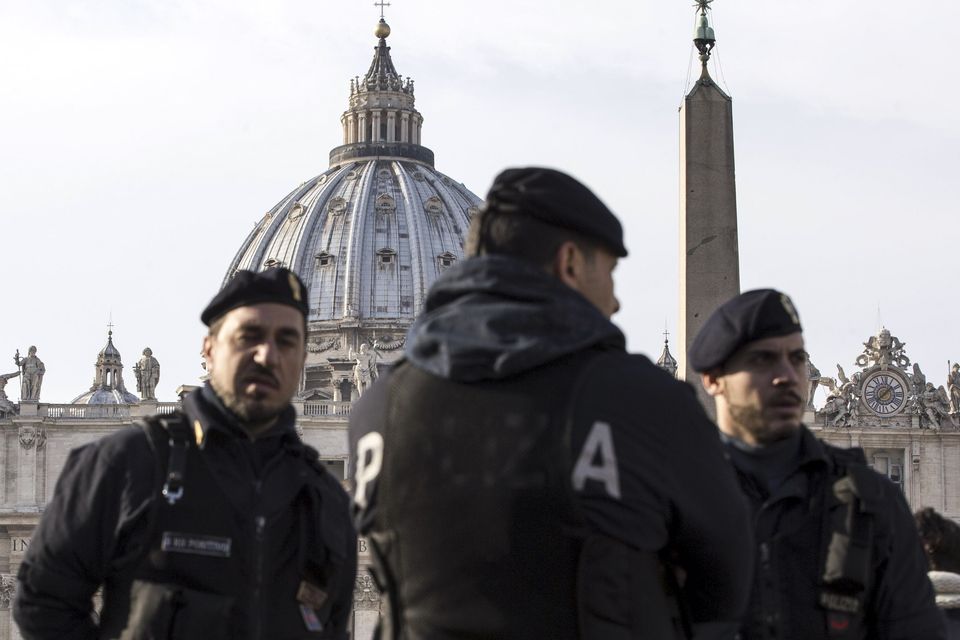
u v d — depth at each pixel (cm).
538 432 712
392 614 741
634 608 707
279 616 1041
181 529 1027
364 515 757
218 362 1069
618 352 746
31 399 12950
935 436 12694
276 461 1066
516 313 741
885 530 930
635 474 708
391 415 749
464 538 712
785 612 923
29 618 1043
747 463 973
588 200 784
